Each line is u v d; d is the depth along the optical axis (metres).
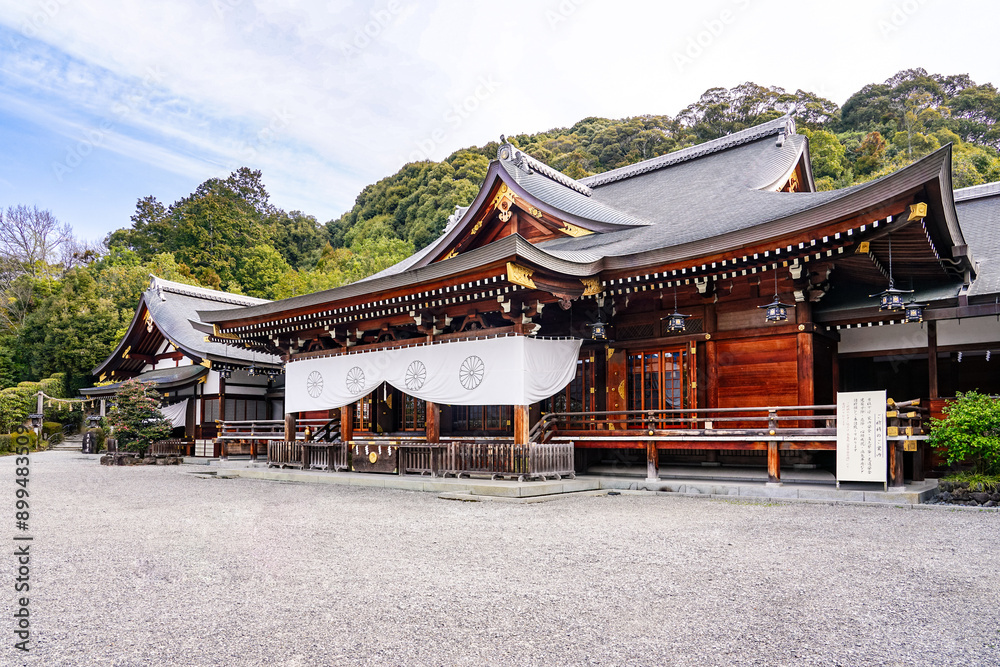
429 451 13.52
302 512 9.60
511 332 12.45
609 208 17.91
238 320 16.97
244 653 3.79
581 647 3.84
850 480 10.20
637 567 5.80
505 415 15.91
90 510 10.01
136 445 22.05
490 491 11.14
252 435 21.09
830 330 12.77
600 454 14.66
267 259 49.06
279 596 4.98
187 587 5.28
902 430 10.30
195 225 49.59
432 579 5.44
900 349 12.54
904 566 5.78
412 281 12.74
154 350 29.28
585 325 14.36
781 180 16.67
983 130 44.34
